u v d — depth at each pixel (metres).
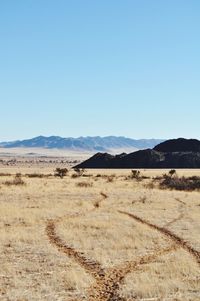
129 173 115.12
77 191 51.66
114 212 35.94
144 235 25.89
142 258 20.88
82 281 16.84
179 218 33.41
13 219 30.72
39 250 21.78
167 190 59.44
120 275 18.03
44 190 51.84
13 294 15.36
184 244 24.20
